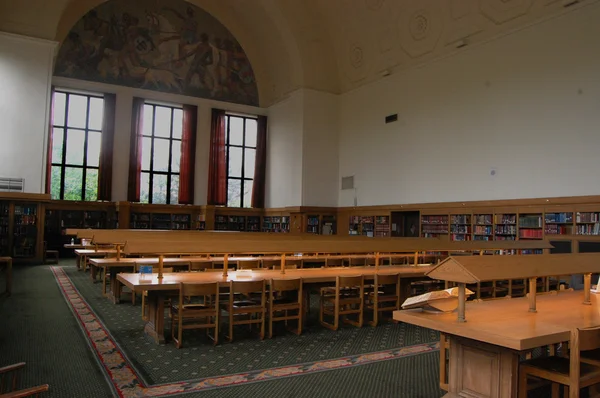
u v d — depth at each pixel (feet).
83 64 61.62
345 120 66.03
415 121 53.42
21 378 14.19
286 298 23.44
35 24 50.70
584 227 35.53
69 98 61.77
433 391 13.80
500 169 43.27
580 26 37.32
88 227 61.00
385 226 56.95
